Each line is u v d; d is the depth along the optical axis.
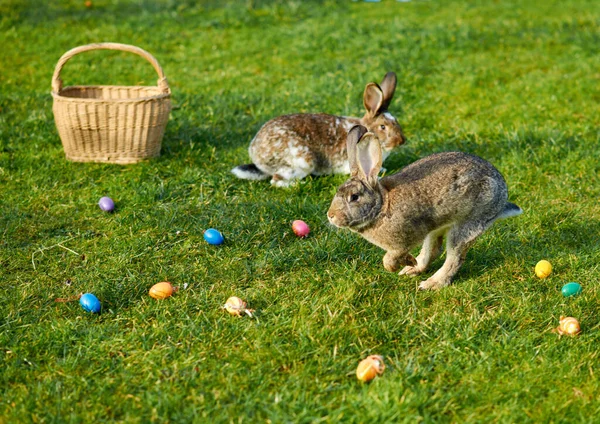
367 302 4.34
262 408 3.99
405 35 7.20
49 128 5.41
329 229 4.71
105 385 4.05
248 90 5.96
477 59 6.63
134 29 7.59
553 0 9.11
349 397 4.00
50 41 7.13
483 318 4.25
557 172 5.10
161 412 3.98
